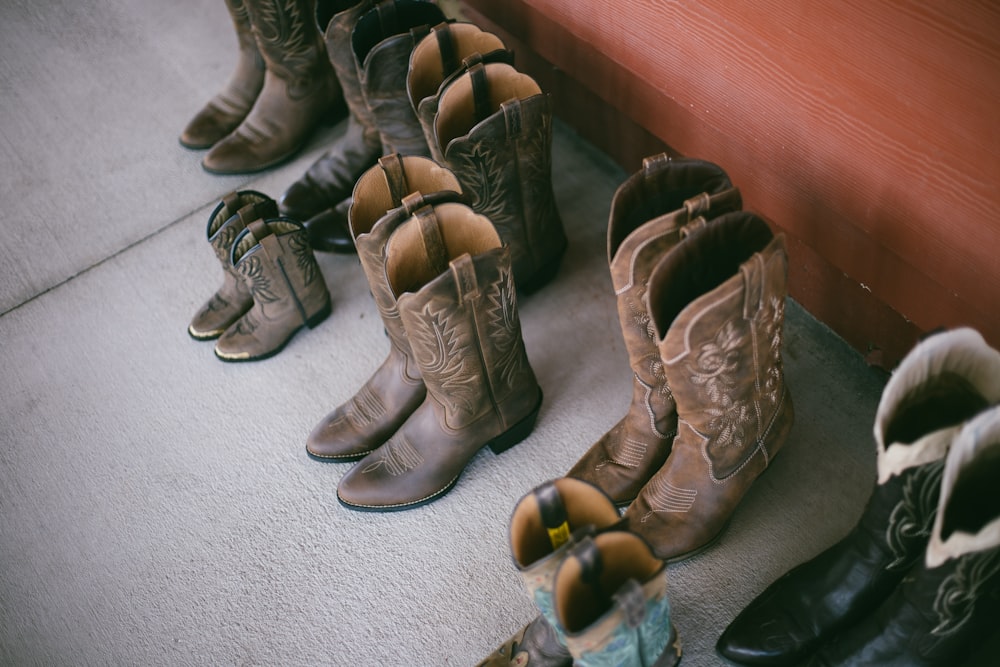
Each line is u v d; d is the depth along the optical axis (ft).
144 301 6.83
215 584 5.05
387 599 4.82
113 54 9.38
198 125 8.07
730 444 4.27
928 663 3.64
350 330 6.36
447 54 5.37
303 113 7.75
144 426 5.96
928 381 3.23
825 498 4.78
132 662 4.78
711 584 4.53
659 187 4.20
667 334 3.66
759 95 4.51
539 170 5.43
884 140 3.92
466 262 4.13
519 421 5.24
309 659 4.65
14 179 8.09
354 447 5.44
